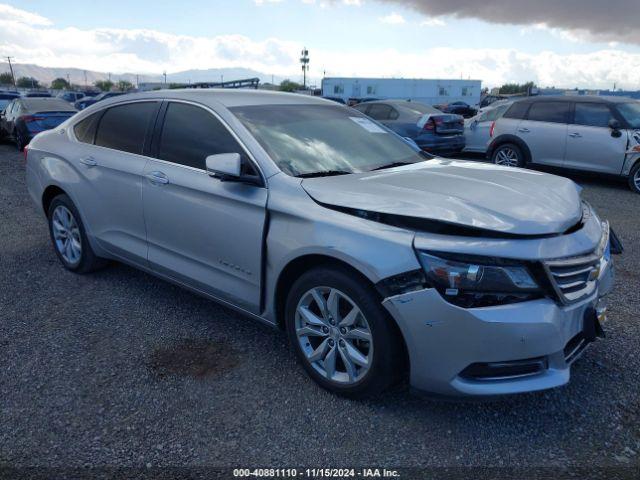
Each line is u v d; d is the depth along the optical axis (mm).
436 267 2457
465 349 2461
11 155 13344
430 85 52781
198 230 3469
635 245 5855
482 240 2465
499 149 10531
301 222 2895
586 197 8602
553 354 2520
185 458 2486
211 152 3467
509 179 3162
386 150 3832
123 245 4145
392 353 2666
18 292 4418
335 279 2766
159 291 4457
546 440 2615
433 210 2590
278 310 3182
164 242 3773
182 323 3877
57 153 4652
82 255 4629
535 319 2432
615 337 3645
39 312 4039
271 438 2627
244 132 3359
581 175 9586
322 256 2824
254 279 3193
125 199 3994
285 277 3086
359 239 2652
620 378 3145
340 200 2818
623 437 2631
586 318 2650
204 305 4195
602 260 2852
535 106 10070
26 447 2549
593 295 2699
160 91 4074
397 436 2643
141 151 3947
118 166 4031
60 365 3283
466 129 12258
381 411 2836
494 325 2406
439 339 2490
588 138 9234
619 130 8922
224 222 3283
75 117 4820
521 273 2451
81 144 4512
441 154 11898
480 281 2426
